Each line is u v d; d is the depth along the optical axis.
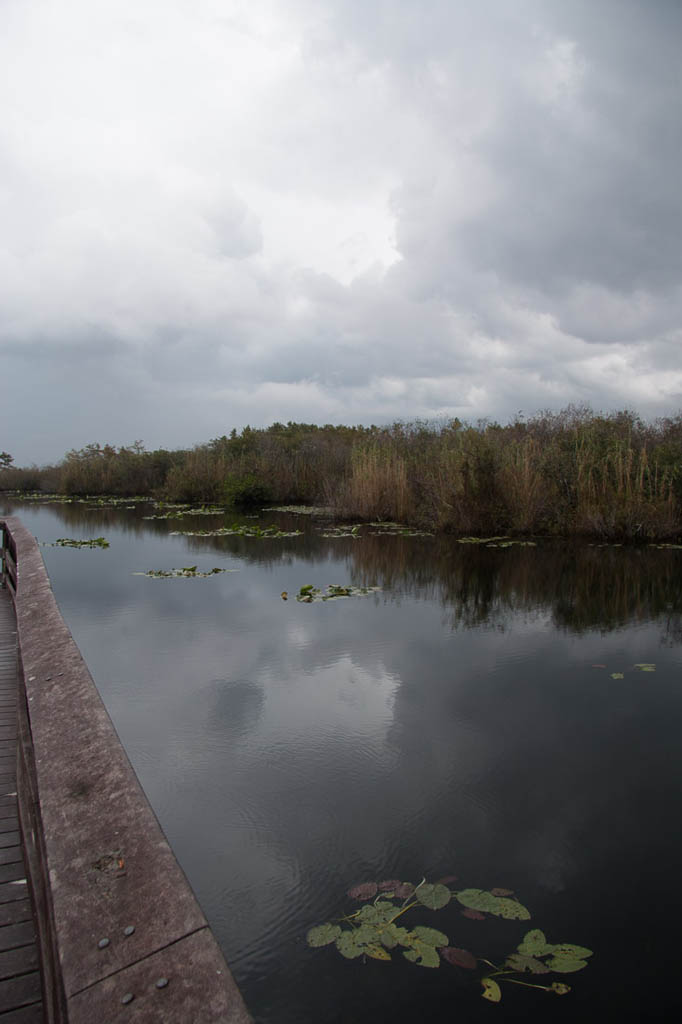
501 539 10.86
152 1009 0.72
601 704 3.71
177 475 22.95
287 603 6.33
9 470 34.72
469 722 3.46
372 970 1.77
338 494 15.09
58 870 0.95
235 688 3.97
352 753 3.10
